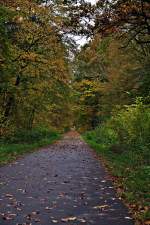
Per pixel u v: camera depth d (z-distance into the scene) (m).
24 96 35.25
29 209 10.01
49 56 35.62
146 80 29.94
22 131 36.94
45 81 37.09
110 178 15.39
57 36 18.16
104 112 43.22
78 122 77.94
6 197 11.49
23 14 32.12
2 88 30.22
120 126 24.39
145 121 20.36
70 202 10.86
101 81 52.97
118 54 35.38
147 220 8.61
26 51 34.22
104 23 16.08
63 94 44.91
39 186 13.45
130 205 10.34
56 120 70.56
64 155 26.41
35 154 26.56
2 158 21.69
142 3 15.25
